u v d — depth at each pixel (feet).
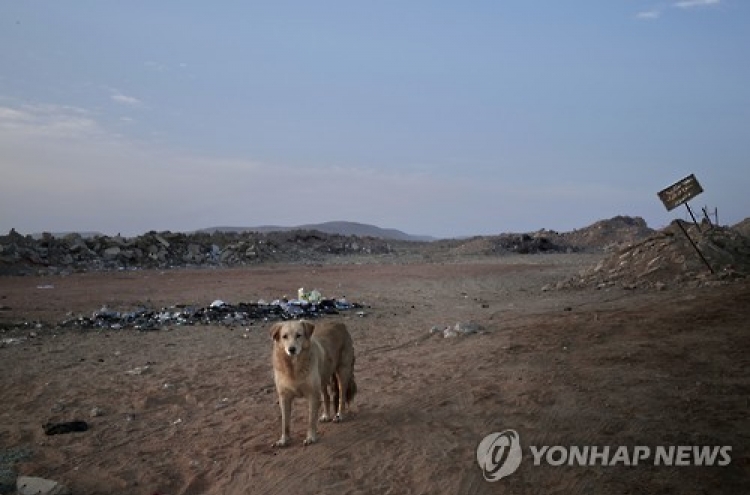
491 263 148.77
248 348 48.11
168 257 135.13
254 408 33.47
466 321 58.23
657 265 77.36
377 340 51.06
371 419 30.45
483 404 31.24
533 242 213.25
